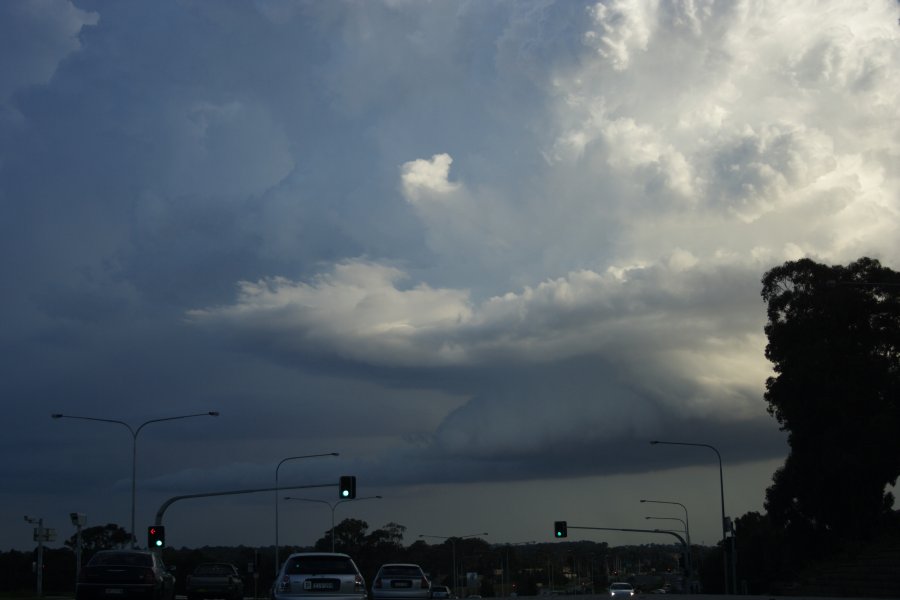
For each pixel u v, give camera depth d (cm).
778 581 7869
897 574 5166
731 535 6356
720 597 3294
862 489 5738
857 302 5756
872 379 5647
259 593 10506
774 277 6225
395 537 12725
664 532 8038
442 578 15412
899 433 5459
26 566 8694
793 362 5881
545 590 17000
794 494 5991
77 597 3009
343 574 2328
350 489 5581
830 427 5712
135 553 3109
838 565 5906
